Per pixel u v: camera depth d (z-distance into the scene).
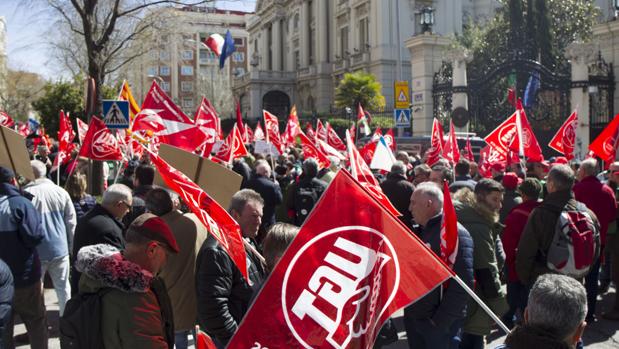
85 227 4.91
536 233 5.06
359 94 31.19
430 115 20.12
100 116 13.85
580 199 6.41
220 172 5.25
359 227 2.41
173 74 71.88
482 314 4.53
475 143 16.59
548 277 2.39
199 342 2.51
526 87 18.58
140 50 20.05
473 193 4.84
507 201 6.98
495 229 5.13
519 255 5.16
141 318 2.74
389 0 40.81
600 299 7.55
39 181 6.02
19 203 4.87
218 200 5.23
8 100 42.56
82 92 27.80
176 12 18.17
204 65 71.50
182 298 4.56
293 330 2.31
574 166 9.73
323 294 2.35
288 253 2.33
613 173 7.36
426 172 8.29
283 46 60.38
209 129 7.25
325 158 8.98
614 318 6.59
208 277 3.61
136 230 2.97
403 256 2.46
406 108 16.66
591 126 18.05
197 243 4.64
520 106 9.31
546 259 5.09
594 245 5.07
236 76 60.12
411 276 2.47
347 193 2.40
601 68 18.05
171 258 4.52
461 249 3.94
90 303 2.74
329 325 2.34
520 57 19.06
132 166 10.33
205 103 7.28
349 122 26.12
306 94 53.41
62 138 12.33
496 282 4.54
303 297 2.33
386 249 2.43
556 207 5.02
